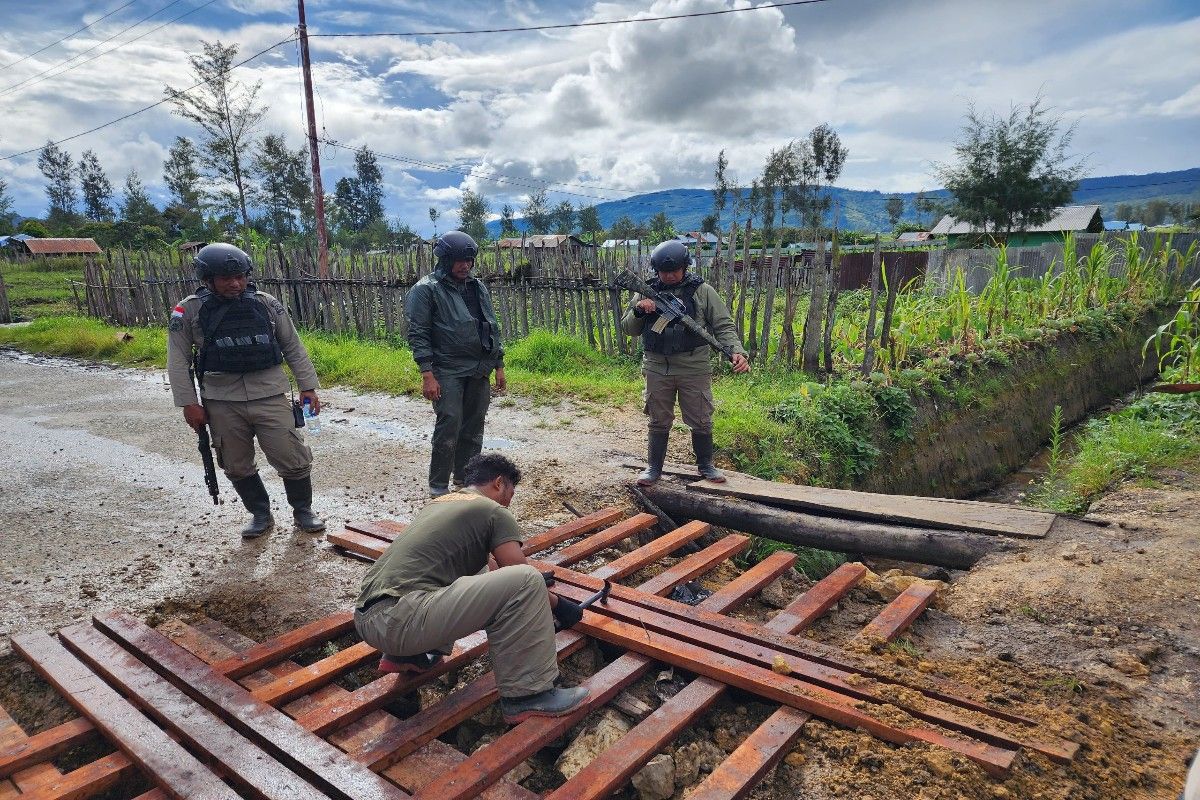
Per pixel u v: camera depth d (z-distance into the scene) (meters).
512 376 9.55
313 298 13.97
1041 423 9.86
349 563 4.35
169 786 2.38
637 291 5.15
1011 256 15.42
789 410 7.30
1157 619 3.35
